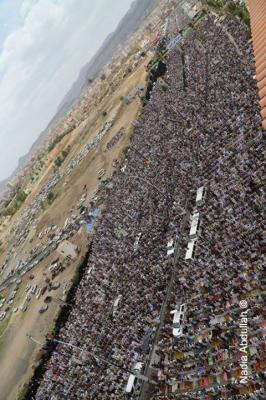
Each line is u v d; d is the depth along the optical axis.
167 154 111.88
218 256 63.16
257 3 33.75
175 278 71.12
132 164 134.00
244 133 81.00
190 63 154.75
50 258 156.00
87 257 121.94
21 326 132.62
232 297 55.69
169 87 159.62
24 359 115.44
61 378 81.88
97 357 73.44
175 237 78.81
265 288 51.94
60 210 196.12
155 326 67.44
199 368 54.12
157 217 92.56
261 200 62.34
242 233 61.50
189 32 182.12
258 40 26.17
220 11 150.25
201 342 56.22
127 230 101.81
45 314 122.88
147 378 61.34
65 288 121.56
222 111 96.94
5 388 112.25
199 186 83.25
